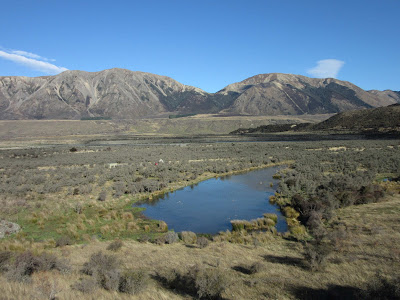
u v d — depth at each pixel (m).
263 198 31.61
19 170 52.41
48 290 9.48
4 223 21.28
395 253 13.62
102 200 30.92
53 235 20.72
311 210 23.08
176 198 32.50
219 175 46.12
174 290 10.54
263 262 13.91
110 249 16.80
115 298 9.36
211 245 17.59
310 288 10.49
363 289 9.80
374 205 23.86
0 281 10.29
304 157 59.91
